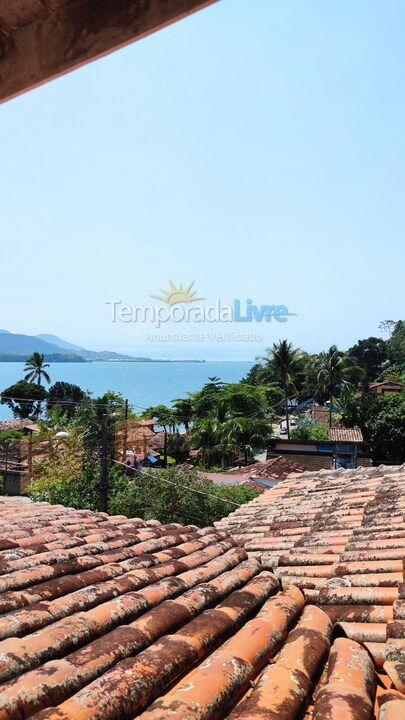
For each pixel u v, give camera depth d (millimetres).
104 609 2756
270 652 2477
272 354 48094
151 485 18688
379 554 4062
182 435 44062
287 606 2965
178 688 2074
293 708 1957
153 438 42469
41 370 69000
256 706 1938
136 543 4574
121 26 1609
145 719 1811
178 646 2338
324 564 4207
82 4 1682
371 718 1909
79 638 2455
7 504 6848
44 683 1987
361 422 40312
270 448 36969
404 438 36656
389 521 5199
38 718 1749
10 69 1819
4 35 1822
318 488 8359
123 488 19312
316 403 66562
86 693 1925
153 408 52406
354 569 3812
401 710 1879
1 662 2146
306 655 2383
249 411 47406
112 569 3580
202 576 3500
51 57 1729
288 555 4480
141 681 2035
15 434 40906
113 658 2266
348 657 2363
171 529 5168
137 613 2840
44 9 1721
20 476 24875
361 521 5531
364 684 2162
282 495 8531
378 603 3111
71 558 3900
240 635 2547
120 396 25375
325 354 49125
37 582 3324
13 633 2525
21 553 3938
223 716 1943
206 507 17984
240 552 4195
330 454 33812
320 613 2939
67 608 2838
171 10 1531
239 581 3414
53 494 19281
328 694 2018
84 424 21922
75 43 1688
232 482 23297
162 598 3051
